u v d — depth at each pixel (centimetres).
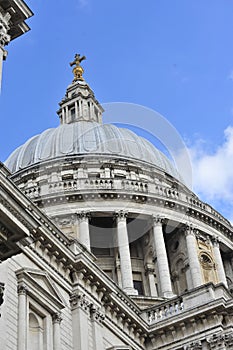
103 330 3991
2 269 3306
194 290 4584
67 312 3741
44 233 3672
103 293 4088
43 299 3488
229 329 4275
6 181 2266
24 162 7769
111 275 6575
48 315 3516
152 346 4431
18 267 3444
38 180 7275
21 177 7375
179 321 4397
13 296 3306
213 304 4341
